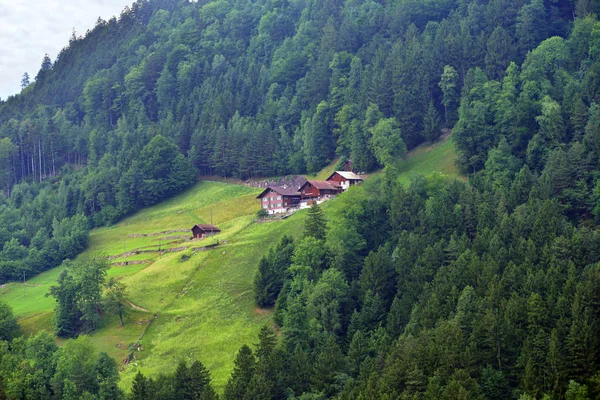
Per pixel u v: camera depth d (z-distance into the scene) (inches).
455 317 4926.2
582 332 4411.9
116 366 5748.0
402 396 4409.5
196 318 6638.8
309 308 5910.4
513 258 5639.8
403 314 5585.6
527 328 4758.9
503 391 4439.0
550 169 6776.6
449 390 4247.0
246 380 5073.8
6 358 5733.3
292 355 5349.4
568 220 6441.9
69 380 5334.6
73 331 6776.6
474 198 6776.6
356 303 6087.6
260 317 6476.4
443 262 5994.1
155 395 5022.1
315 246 6624.0
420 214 6771.7
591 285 4785.9
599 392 4116.6
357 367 5152.6
